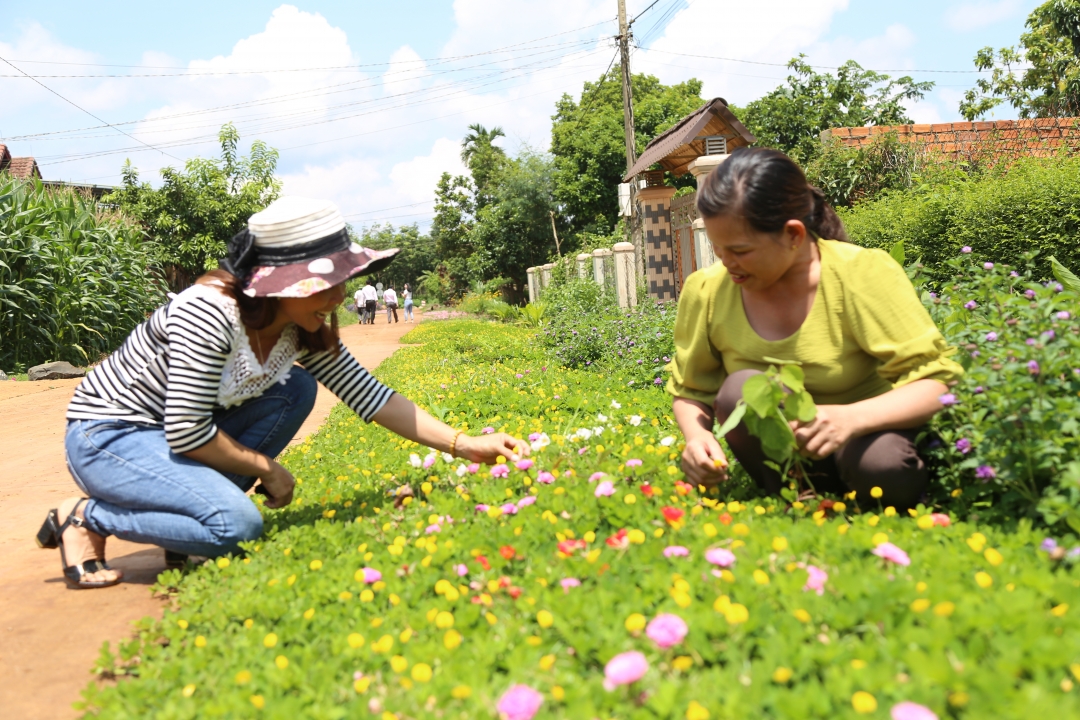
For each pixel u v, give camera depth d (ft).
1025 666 4.58
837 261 8.02
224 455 9.22
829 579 5.78
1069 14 67.21
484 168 155.63
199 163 81.92
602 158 110.83
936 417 8.39
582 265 59.47
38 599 9.46
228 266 9.01
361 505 10.23
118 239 50.98
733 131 34.42
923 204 25.89
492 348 37.93
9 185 42.86
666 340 23.36
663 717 4.64
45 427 25.31
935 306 10.36
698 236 31.89
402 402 10.50
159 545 9.27
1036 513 7.27
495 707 4.86
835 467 8.57
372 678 5.66
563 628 5.64
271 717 5.20
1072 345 7.88
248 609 7.23
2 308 41.60
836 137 38.78
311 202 8.87
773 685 4.87
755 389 7.39
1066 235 22.36
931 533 6.89
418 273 248.73
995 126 39.75
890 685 4.50
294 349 9.68
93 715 6.08
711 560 6.16
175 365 8.75
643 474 9.39
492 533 8.00
